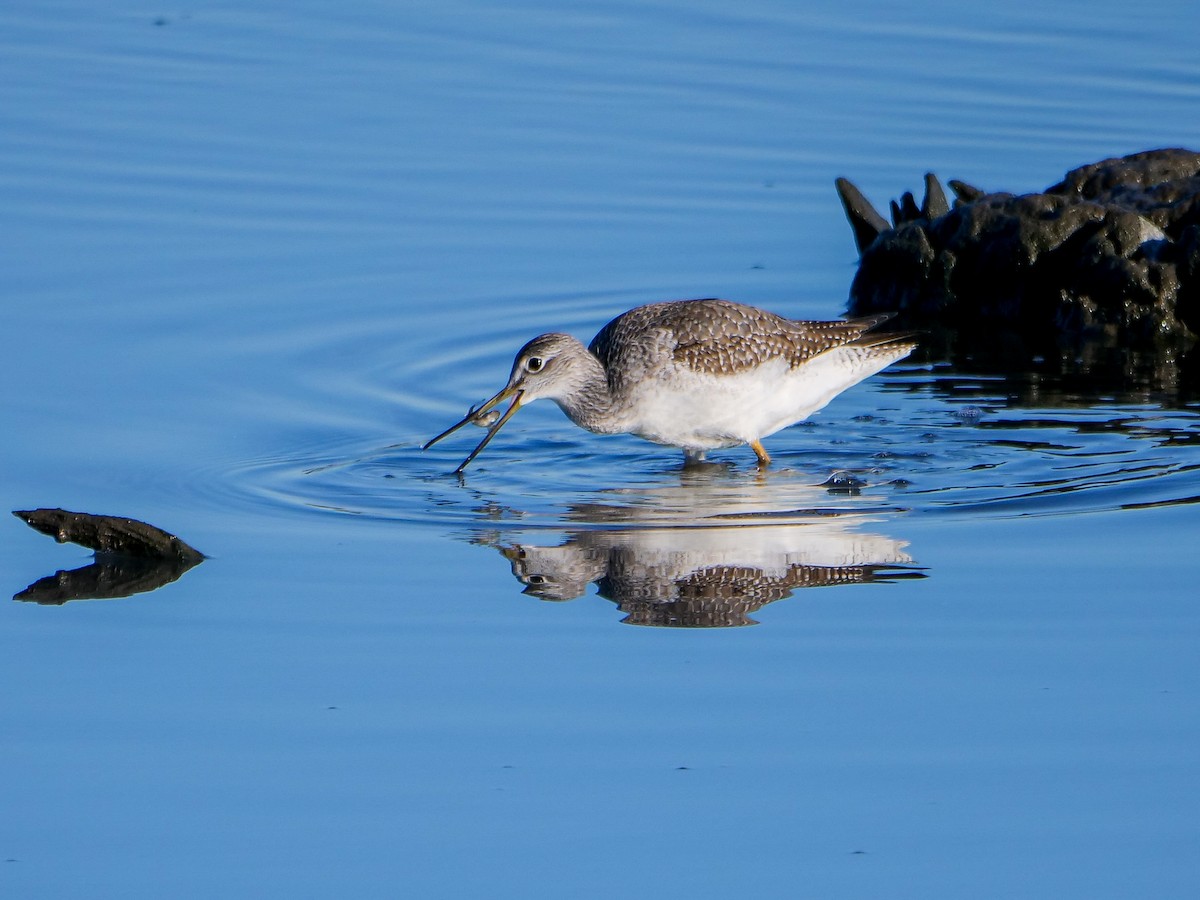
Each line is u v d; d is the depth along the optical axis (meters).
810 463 15.41
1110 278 20.48
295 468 14.97
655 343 15.20
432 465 15.27
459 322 19.05
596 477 15.12
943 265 21.70
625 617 11.89
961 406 17.27
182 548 12.84
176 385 16.78
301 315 18.92
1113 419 16.56
